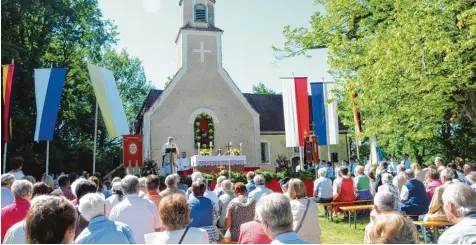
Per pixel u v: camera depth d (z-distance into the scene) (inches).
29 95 908.6
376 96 521.7
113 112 600.7
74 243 134.6
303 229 219.3
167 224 140.3
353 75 603.2
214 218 292.8
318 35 701.3
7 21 850.8
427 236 357.4
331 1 666.8
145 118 917.2
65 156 995.9
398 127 569.3
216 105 965.8
